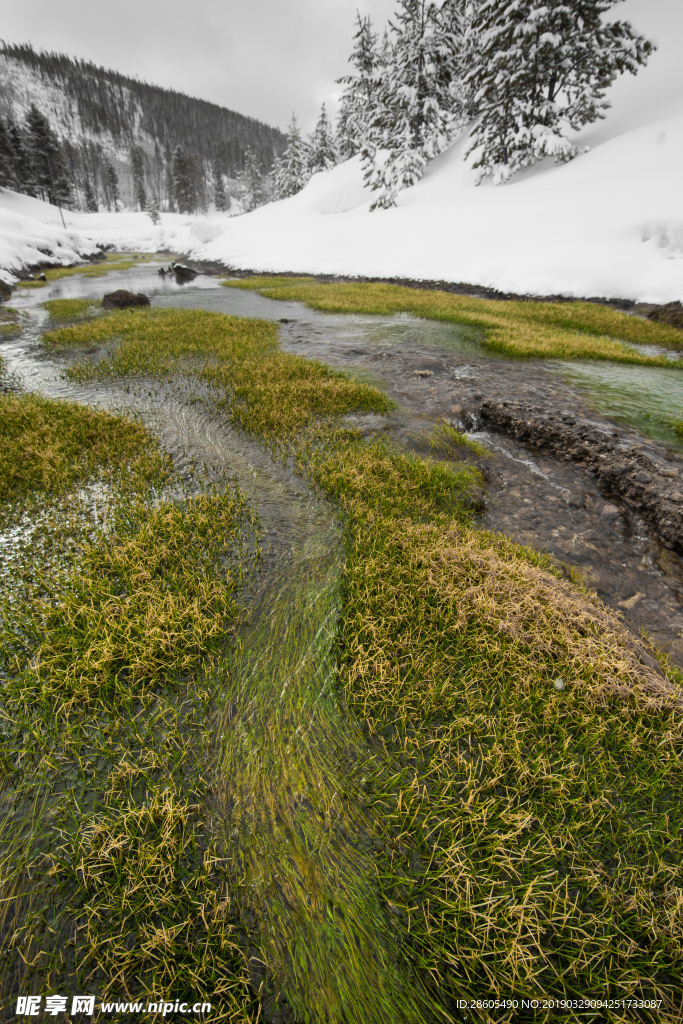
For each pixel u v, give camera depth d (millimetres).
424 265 27078
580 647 3340
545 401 9078
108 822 2439
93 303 22422
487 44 29141
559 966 2061
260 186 98938
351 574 4184
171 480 6012
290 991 1951
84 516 5184
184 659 3266
